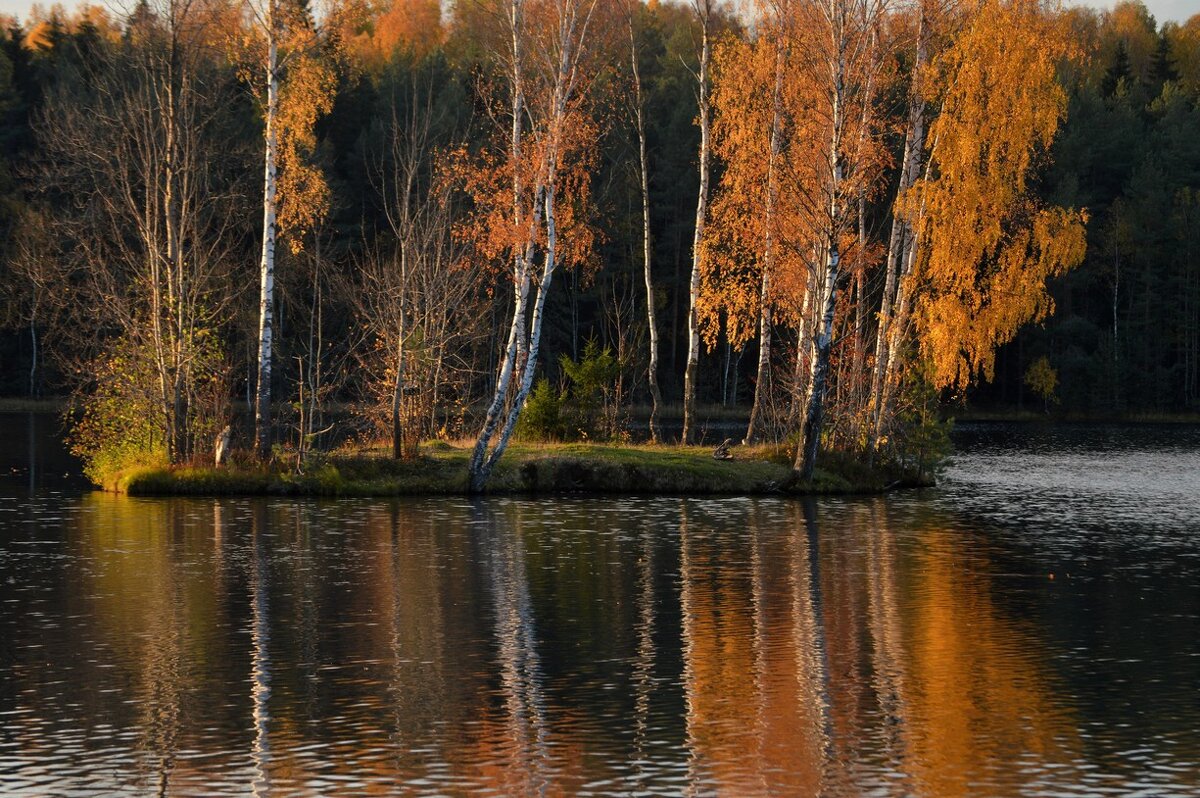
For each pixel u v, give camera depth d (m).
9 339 158.88
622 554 50.06
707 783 24.84
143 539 53.09
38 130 132.38
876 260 76.44
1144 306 180.12
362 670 32.72
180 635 36.28
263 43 71.94
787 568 47.44
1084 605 41.16
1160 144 187.25
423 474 70.81
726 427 127.94
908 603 41.28
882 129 75.94
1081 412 174.12
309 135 73.56
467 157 84.94
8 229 149.75
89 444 78.56
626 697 30.44
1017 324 80.06
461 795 24.19
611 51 98.69
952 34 79.50
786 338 143.50
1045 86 78.06
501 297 129.25
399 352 73.25
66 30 172.12
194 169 76.69
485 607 40.12
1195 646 35.59
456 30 193.38
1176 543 54.75
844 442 77.44
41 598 41.28
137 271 75.94
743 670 32.88
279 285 124.75
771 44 83.25
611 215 158.12
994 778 25.14
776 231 78.31
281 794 24.22
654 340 93.88
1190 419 172.00
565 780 24.97
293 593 42.16
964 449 116.88
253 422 116.62
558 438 82.69
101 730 27.88
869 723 28.55
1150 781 24.97
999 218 78.19
